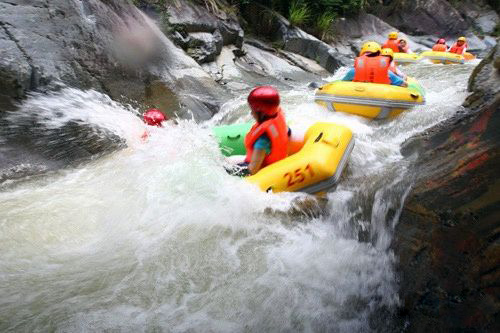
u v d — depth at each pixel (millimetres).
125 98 5586
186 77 6953
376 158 4598
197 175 3781
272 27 12391
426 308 2344
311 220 3498
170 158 4156
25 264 2773
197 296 2631
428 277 2459
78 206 3439
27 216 3262
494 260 2197
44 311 2424
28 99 4504
